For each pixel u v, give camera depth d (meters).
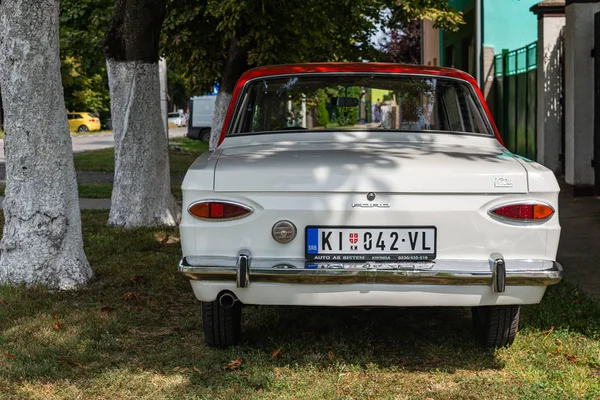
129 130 9.27
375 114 5.29
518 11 18.11
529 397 3.91
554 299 5.82
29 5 6.11
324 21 12.30
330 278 3.97
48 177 6.26
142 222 9.34
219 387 4.07
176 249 8.02
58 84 6.34
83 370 4.38
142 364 4.48
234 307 4.62
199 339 4.96
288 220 4.07
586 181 11.75
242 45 11.23
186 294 6.14
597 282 6.51
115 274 6.79
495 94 18.41
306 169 4.08
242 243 4.10
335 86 5.34
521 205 4.07
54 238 6.27
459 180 4.05
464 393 4.00
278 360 4.52
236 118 5.32
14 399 3.91
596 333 4.97
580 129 11.71
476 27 14.70
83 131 54.16
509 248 4.09
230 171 4.09
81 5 16.69
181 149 28.78
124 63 9.19
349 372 4.32
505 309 4.53
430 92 5.37
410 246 4.07
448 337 4.96
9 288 5.96
